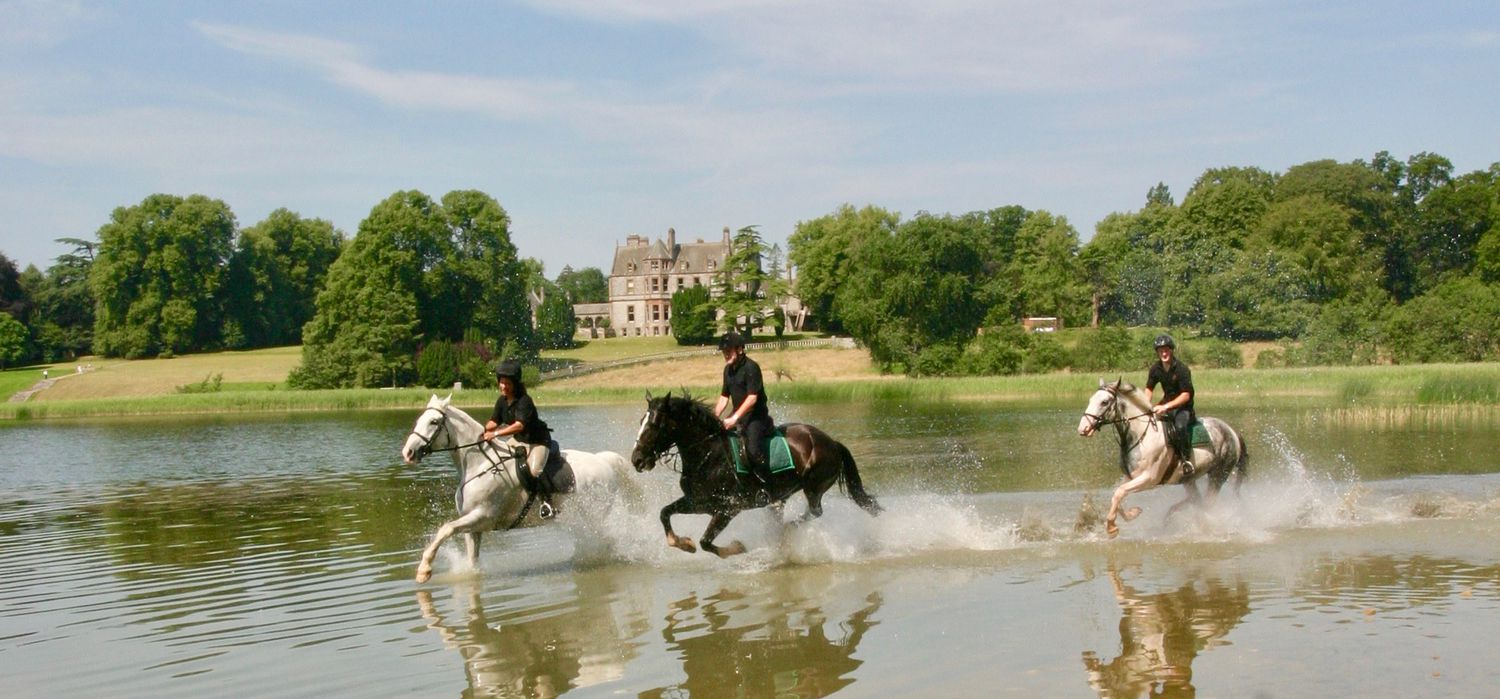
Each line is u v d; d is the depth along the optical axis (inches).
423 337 3577.8
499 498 488.7
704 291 4923.7
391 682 335.9
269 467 1114.7
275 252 5241.1
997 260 4992.6
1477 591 409.7
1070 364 2952.8
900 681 322.7
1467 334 2662.4
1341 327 2780.5
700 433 485.1
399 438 1531.7
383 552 566.3
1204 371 2164.1
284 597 460.8
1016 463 912.9
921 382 2257.6
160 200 4574.3
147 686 338.6
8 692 335.6
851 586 446.3
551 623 400.8
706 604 422.9
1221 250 3277.6
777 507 513.3
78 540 648.4
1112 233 4173.2
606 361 3956.7
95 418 2353.6
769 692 316.8
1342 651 338.0
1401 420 1231.5
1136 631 366.9
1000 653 346.6
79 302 4985.2
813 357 3745.1
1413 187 4785.9
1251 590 420.8
